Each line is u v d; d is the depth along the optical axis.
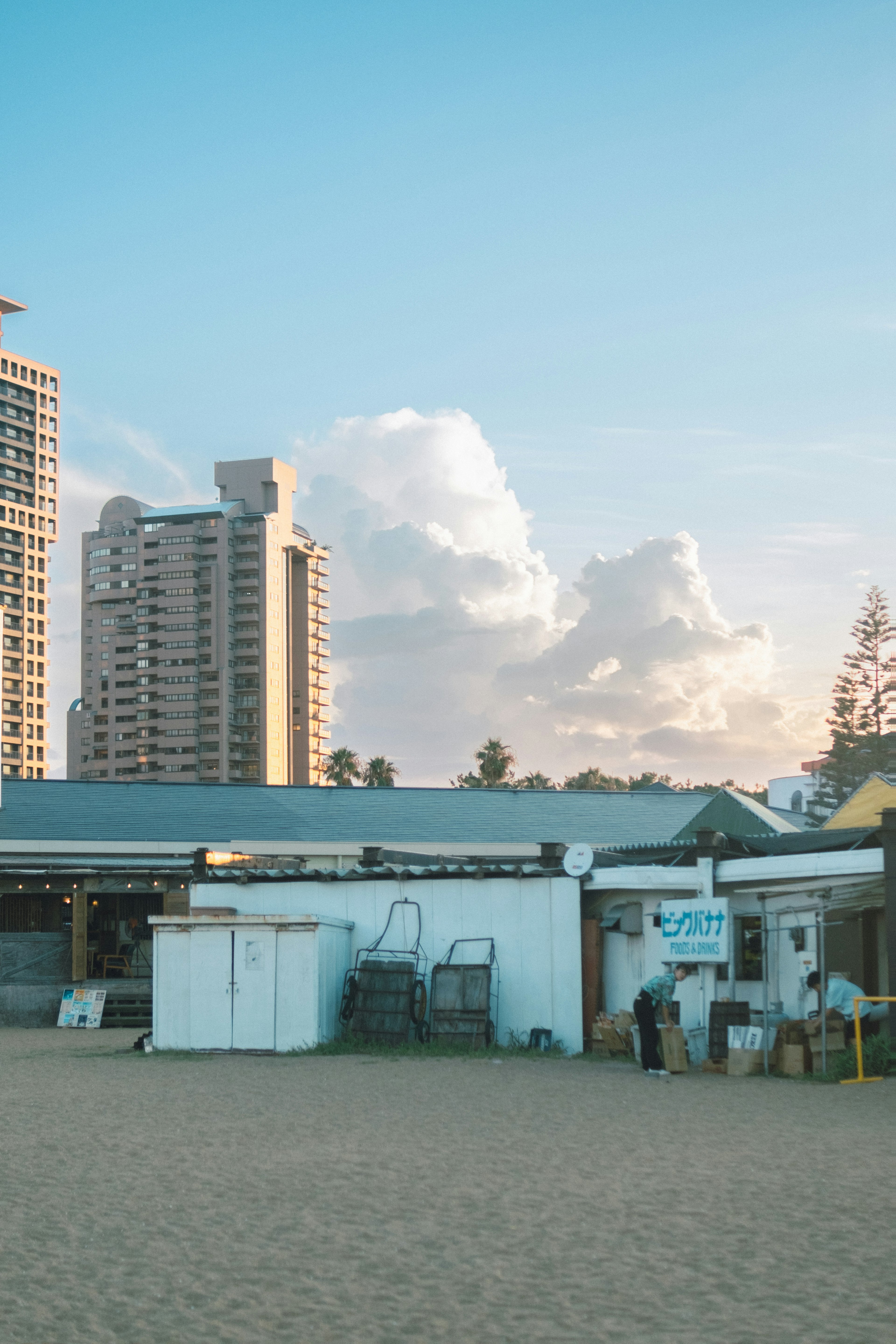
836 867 18.95
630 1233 8.08
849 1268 7.21
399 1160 10.62
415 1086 16.08
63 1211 8.73
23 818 38.59
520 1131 12.20
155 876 35.28
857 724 70.56
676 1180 9.71
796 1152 10.88
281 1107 14.12
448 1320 6.42
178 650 168.12
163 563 170.00
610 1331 6.23
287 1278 7.13
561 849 22.67
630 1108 13.91
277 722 170.88
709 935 19.59
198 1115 13.48
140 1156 10.89
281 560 174.50
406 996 21.69
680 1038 17.84
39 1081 17.42
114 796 42.00
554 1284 7.00
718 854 20.75
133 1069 18.97
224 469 176.75
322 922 21.62
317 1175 9.97
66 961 32.91
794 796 72.88
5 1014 31.86
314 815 41.72
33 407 170.75
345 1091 15.58
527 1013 21.70
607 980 22.06
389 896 23.00
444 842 39.91
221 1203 8.97
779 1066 17.38
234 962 21.77
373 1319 6.43
